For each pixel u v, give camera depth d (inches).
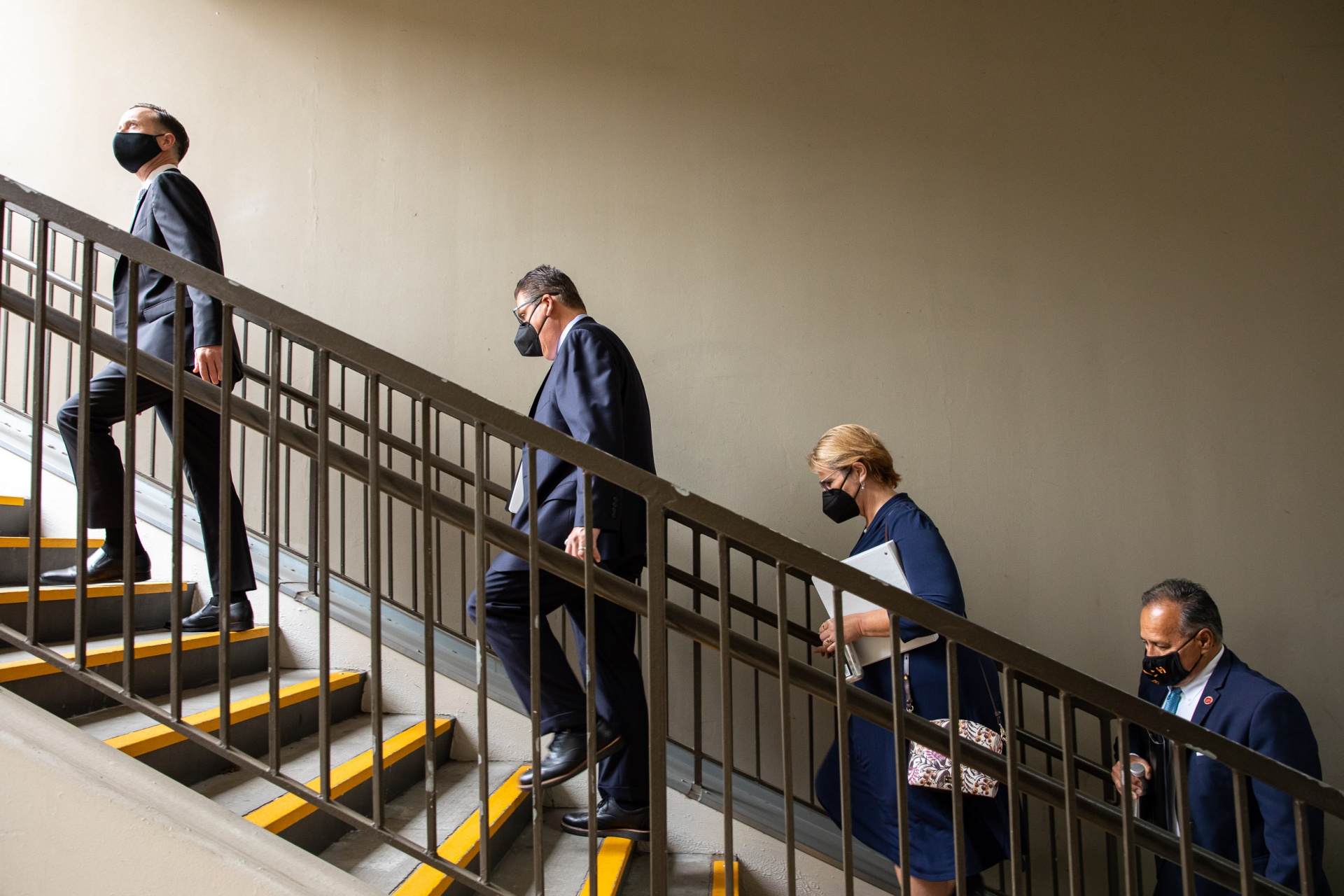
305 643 107.9
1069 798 55.2
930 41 145.1
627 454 84.4
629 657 81.2
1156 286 139.0
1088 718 127.6
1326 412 135.0
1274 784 54.7
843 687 55.8
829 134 143.4
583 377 79.2
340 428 135.7
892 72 144.7
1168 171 141.3
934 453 136.0
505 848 84.4
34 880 54.1
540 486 80.6
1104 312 138.7
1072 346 138.0
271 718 56.6
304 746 85.9
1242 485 134.0
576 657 129.4
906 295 139.6
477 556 57.4
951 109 143.7
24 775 54.8
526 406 136.6
